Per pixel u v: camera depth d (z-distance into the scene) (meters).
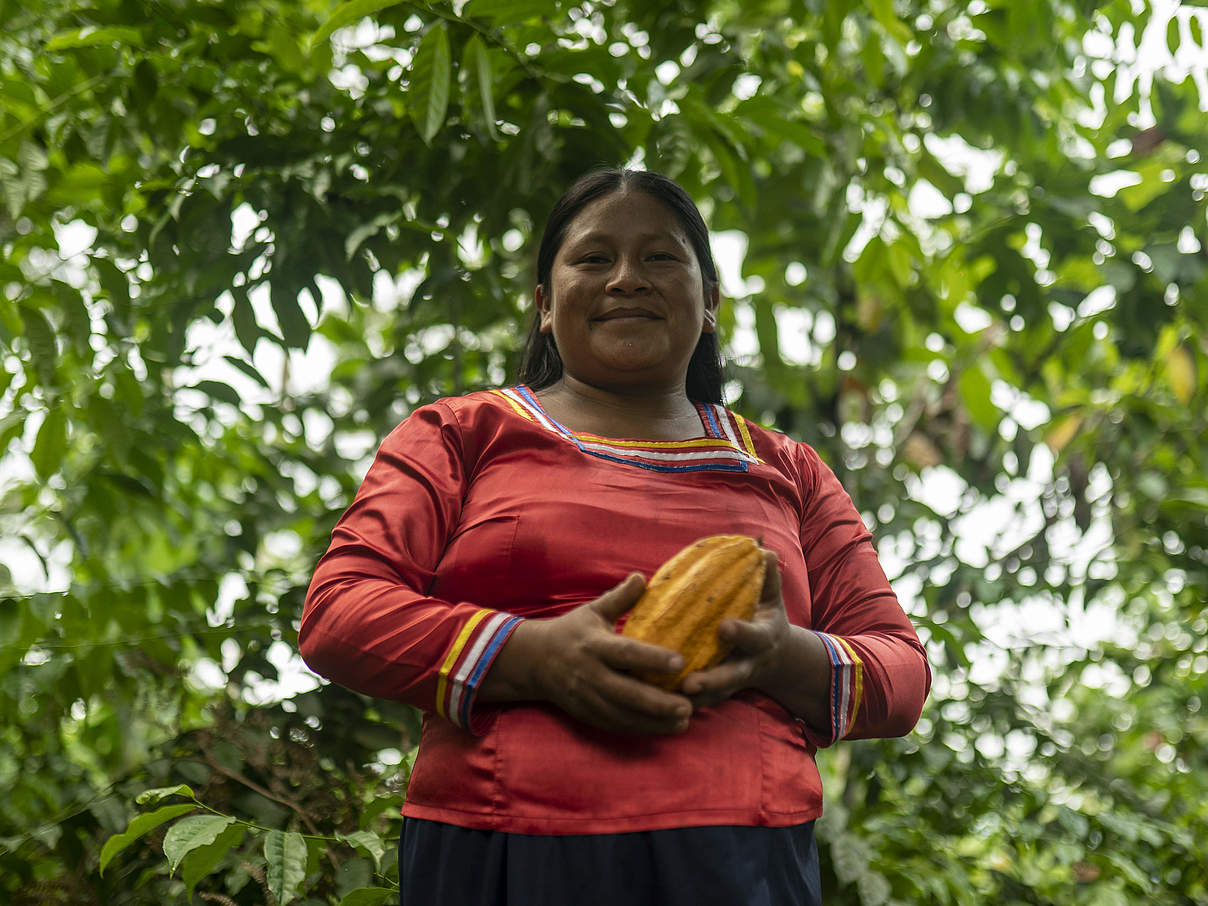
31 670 2.37
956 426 3.47
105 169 2.62
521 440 1.33
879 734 1.33
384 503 1.30
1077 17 3.02
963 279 3.44
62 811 2.43
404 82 2.51
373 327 3.90
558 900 1.12
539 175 2.44
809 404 3.46
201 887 2.06
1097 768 3.06
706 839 1.13
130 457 2.62
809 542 1.48
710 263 1.59
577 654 1.09
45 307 2.37
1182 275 3.04
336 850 2.09
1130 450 3.37
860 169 3.19
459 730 1.21
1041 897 2.87
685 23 2.86
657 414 1.42
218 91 2.54
